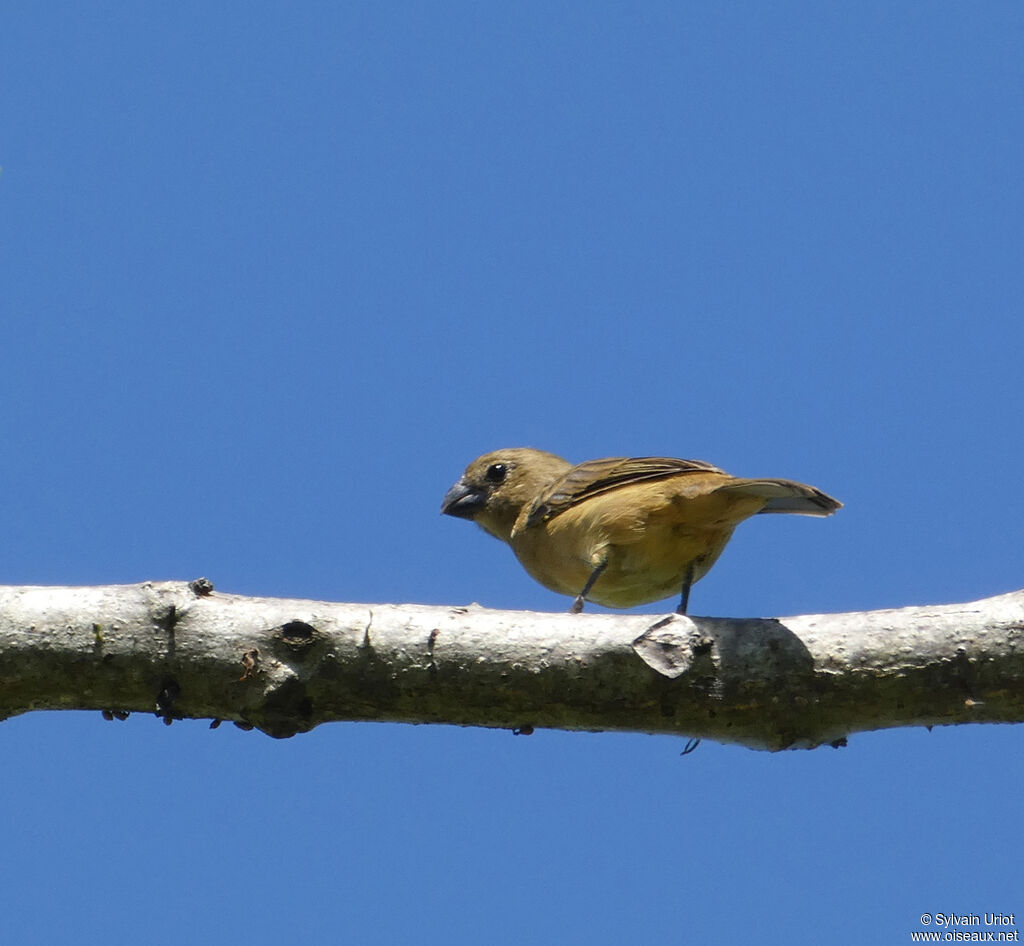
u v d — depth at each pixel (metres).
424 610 9.16
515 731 9.23
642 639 8.96
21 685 8.84
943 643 8.88
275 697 8.79
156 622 8.82
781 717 9.06
